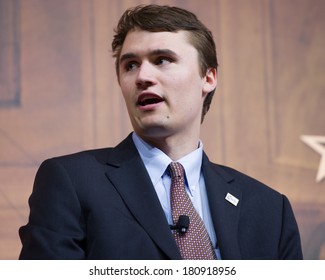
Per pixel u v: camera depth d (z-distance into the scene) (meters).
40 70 9.12
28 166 8.90
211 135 9.37
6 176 8.85
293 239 5.26
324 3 9.89
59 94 9.11
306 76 9.69
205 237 4.80
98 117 9.16
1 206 8.77
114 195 4.86
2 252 8.67
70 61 9.21
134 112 5.11
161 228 4.68
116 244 4.57
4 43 9.08
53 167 4.95
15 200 8.82
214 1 9.67
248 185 5.50
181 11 5.34
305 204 9.42
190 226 4.82
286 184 9.42
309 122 9.59
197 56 5.32
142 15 5.24
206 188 5.25
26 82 9.06
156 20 5.18
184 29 5.27
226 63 9.55
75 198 4.76
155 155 5.19
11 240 8.73
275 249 5.10
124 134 9.20
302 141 9.54
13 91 9.02
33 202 4.85
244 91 9.53
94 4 9.38
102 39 9.34
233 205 5.21
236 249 4.84
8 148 8.89
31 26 9.20
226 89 9.49
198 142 5.46
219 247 4.81
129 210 4.79
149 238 4.64
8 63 9.06
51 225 4.63
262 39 9.69
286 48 9.72
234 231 5.00
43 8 9.27
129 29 5.28
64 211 4.69
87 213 4.73
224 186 5.33
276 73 9.63
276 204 5.39
